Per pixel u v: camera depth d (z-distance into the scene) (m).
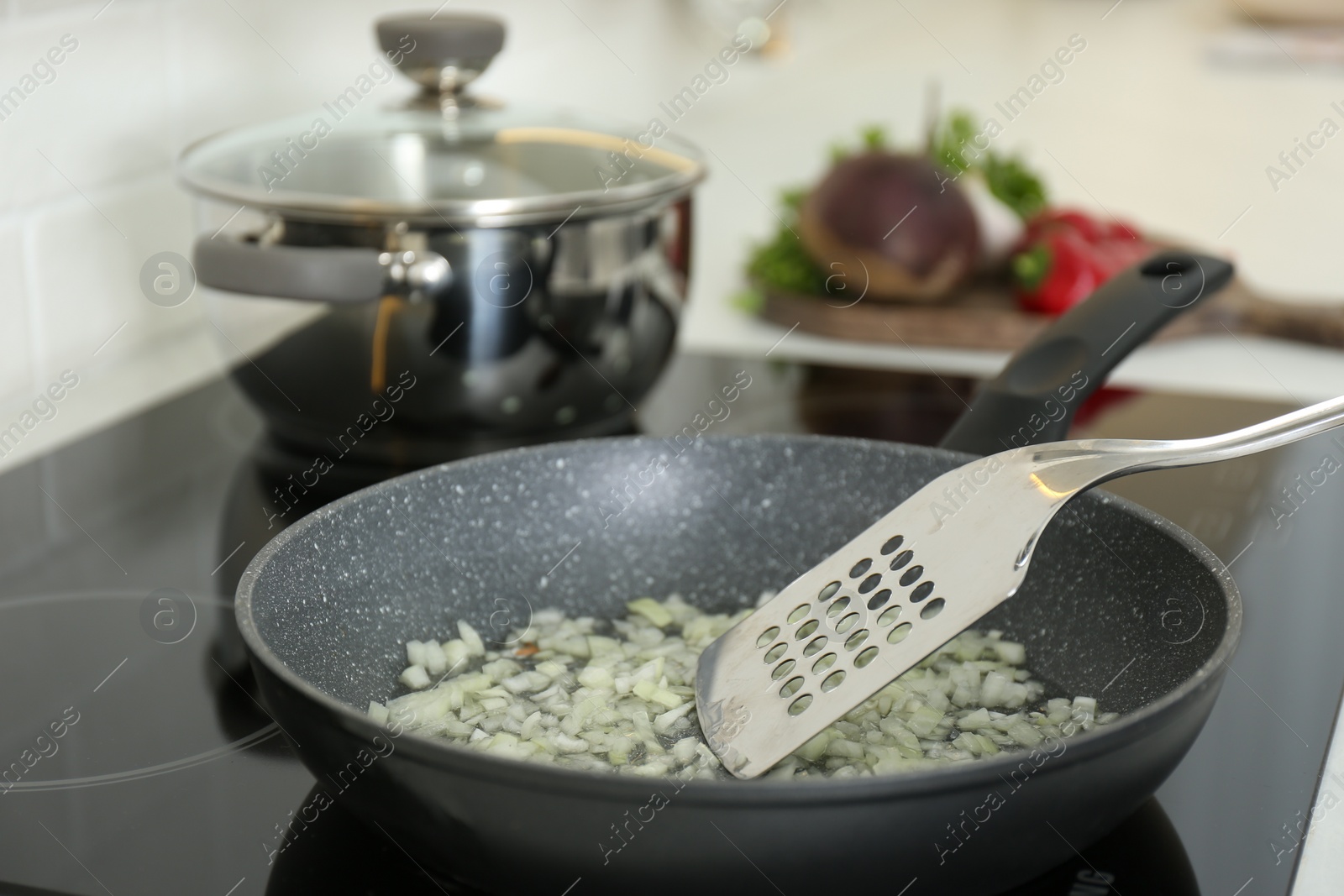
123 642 0.86
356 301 0.92
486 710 0.81
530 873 0.71
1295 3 2.35
